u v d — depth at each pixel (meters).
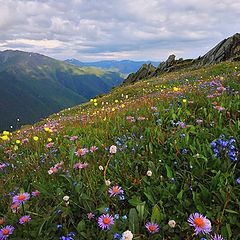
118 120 4.89
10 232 1.77
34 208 2.33
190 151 2.98
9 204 2.37
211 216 1.95
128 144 3.58
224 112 3.88
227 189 2.09
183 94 6.55
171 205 2.21
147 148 3.25
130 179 2.62
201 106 4.81
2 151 5.18
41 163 3.55
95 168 3.02
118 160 3.07
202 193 2.18
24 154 4.24
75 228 2.04
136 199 2.20
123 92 22.81
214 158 2.59
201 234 1.77
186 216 2.00
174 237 1.86
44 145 4.55
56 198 2.37
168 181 2.56
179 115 4.46
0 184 2.96
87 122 6.31
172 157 2.92
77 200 2.33
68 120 8.59
